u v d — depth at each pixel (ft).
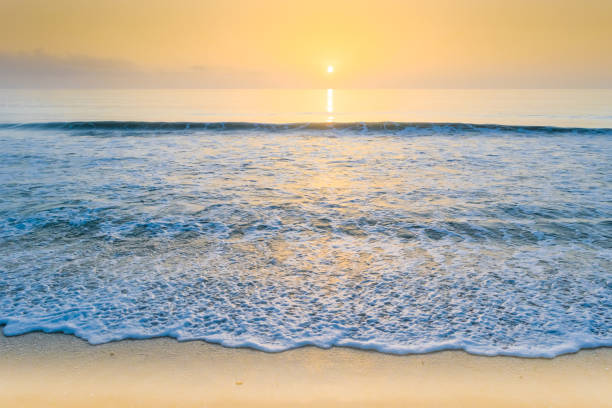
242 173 35.40
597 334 12.41
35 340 12.14
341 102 208.64
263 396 9.82
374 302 14.43
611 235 20.67
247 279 16.16
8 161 39.60
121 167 37.50
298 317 13.50
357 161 41.45
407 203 26.43
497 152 46.50
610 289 15.17
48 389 10.01
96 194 28.17
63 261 17.70
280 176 34.32
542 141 55.26
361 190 29.71
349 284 15.76
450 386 10.21
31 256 18.17
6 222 22.39
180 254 18.57
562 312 13.66
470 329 12.74
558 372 10.72
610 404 9.53
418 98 266.36
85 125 70.18
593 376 10.56
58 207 25.09
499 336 12.36
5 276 16.21
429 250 19.03
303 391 10.02
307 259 18.08
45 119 93.40
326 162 40.91
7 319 13.21
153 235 20.83
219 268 17.15
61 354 11.49
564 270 16.80
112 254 18.48
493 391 10.01
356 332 12.64
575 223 22.43
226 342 12.10
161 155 44.34
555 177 33.35
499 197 27.53
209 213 24.40
